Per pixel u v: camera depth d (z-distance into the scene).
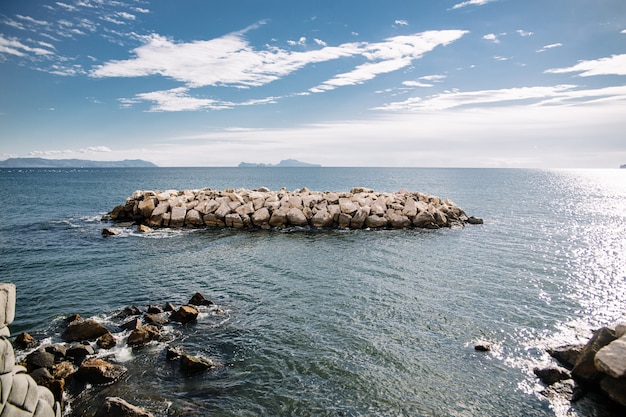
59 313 15.71
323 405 10.23
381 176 172.38
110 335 13.27
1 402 6.87
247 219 35.12
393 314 16.03
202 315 15.66
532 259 25.44
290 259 24.52
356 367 12.04
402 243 29.56
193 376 11.38
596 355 10.47
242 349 13.02
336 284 19.72
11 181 116.25
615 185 123.69
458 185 107.88
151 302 17.12
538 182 134.75
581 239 32.50
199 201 38.56
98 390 10.55
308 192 41.53
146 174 195.62
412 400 10.52
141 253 25.69
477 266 23.50
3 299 7.12
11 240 29.09
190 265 22.94
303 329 14.56
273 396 10.56
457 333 14.45
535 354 13.05
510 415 10.01
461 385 11.23
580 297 18.50
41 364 11.30
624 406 10.04
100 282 19.67
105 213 45.00
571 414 10.04
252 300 17.45
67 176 161.12
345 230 34.38
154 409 9.85
